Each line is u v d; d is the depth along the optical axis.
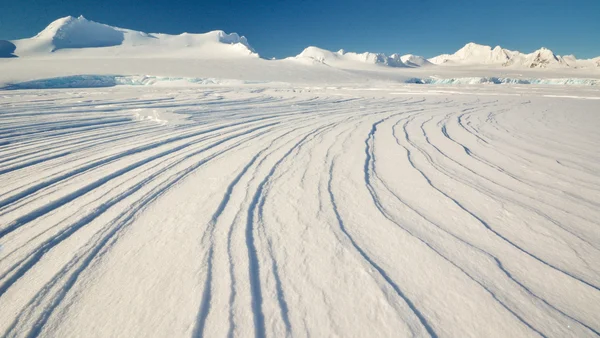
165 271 1.43
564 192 2.49
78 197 2.23
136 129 4.87
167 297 1.27
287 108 8.76
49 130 4.61
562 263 1.56
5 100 8.87
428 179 2.75
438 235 1.80
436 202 2.26
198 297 1.27
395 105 10.30
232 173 2.80
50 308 1.22
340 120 6.36
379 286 1.36
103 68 43.19
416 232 1.83
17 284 1.34
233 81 38.97
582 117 7.13
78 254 1.55
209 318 1.17
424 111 8.40
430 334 1.13
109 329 1.12
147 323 1.15
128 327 1.13
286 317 1.19
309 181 2.64
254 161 3.20
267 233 1.78
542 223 1.97
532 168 3.11
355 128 5.36
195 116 6.45
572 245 1.73
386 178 2.77
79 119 5.66
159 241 1.68
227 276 1.40
